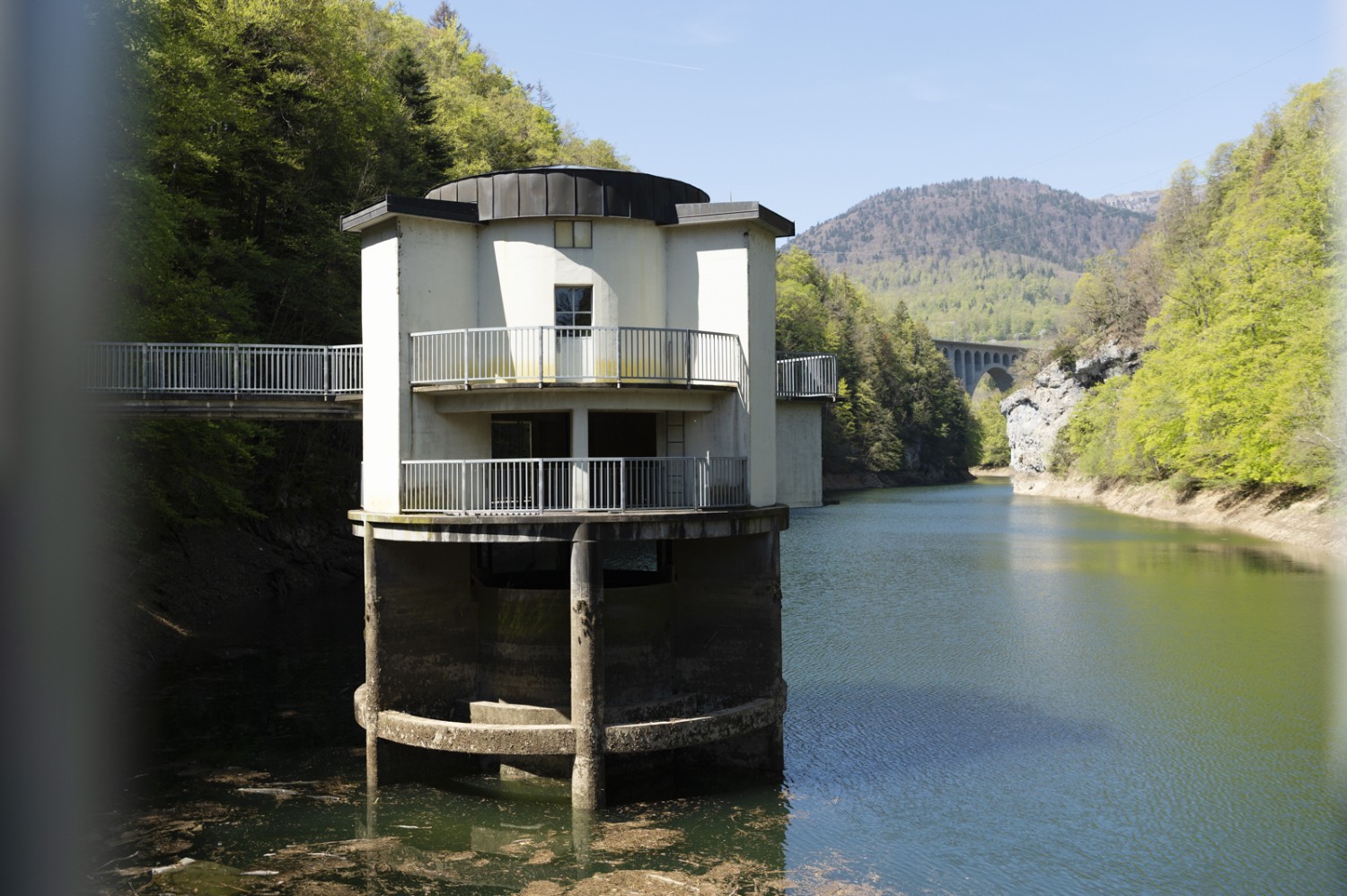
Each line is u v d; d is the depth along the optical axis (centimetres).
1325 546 6994
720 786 2675
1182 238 12775
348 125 6003
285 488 5659
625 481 2795
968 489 17112
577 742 2439
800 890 2072
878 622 4638
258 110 5375
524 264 2652
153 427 3934
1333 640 4228
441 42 11488
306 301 5597
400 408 2572
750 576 2756
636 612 2750
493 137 9156
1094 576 5997
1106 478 12850
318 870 2147
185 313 3991
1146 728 3078
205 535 5053
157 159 4278
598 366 2617
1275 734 3011
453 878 2120
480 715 2709
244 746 2902
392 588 2639
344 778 2675
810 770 2762
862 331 18888
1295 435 7156
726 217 2673
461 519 2458
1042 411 16225
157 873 2100
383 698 2627
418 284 2595
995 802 2523
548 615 2714
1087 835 2327
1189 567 6297
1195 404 8731
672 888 2077
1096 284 15075
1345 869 2134
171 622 4212
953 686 3550
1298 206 8094
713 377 2698
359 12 8544
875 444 17562
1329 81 8138
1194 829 2352
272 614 4691
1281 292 8069
